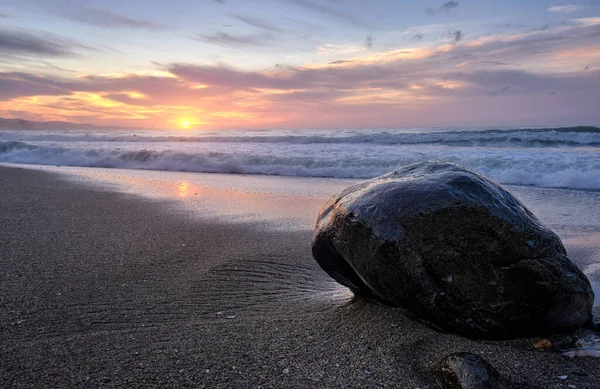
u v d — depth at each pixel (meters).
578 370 0.92
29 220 2.38
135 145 8.38
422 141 7.27
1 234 2.06
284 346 1.04
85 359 0.96
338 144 7.55
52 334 1.09
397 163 4.91
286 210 2.89
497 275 1.03
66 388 0.84
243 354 1.00
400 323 1.13
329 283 1.55
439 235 1.06
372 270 1.11
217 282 1.54
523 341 1.05
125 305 1.30
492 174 4.23
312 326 1.15
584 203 3.09
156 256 1.81
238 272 1.65
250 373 0.92
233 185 4.09
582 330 1.10
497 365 0.93
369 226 1.11
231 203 3.14
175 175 4.87
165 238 2.12
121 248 1.91
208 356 0.98
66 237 2.05
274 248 1.98
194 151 6.37
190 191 3.70
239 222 2.51
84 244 1.94
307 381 0.89
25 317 1.18
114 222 2.42
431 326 1.09
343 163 5.05
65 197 3.20
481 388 0.81
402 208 1.10
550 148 5.93
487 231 1.05
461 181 1.13
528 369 0.92
